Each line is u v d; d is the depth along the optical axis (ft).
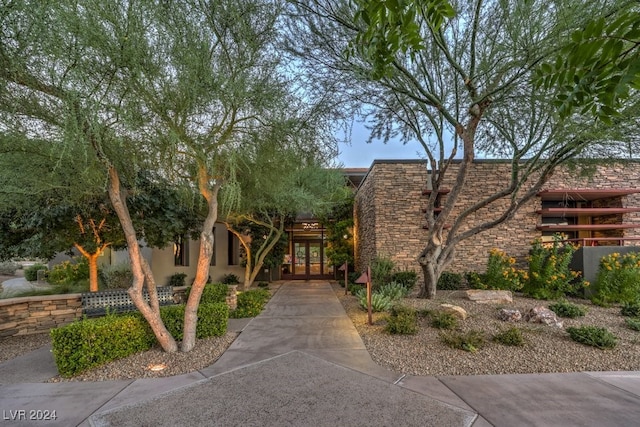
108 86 11.06
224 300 22.80
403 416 9.06
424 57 20.72
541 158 24.80
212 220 15.38
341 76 19.35
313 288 40.37
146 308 14.08
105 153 12.38
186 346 14.73
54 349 12.12
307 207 30.73
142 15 10.73
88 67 10.39
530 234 33.47
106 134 11.24
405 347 15.12
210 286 23.72
